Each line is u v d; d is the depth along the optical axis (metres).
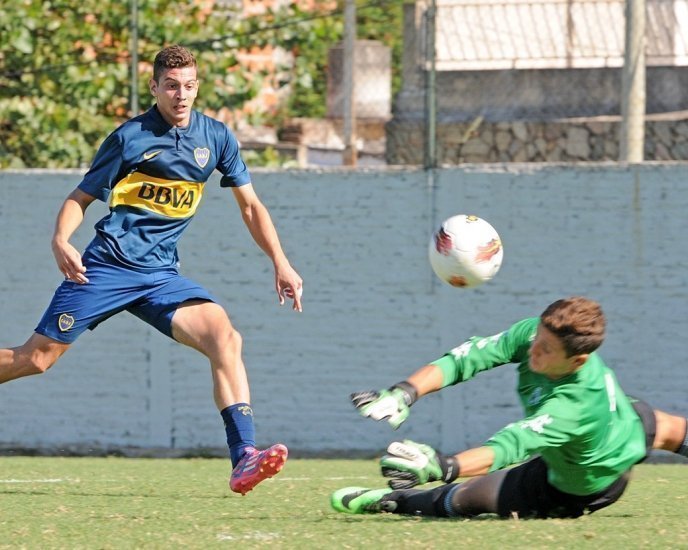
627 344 39.09
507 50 53.44
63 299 20.72
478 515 18.89
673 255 38.84
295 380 40.31
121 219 20.69
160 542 16.73
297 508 21.66
